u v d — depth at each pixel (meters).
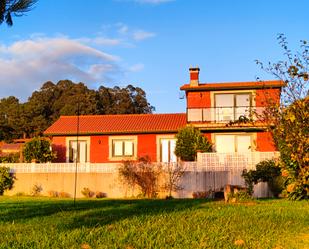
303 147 14.34
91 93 68.38
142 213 11.72
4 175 26.27
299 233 8.80
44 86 74.94
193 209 12.49
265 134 31.80
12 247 7.70
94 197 24.70
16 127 67.25
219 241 8.02
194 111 32.59
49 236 8.59
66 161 34.62
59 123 36.53
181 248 7.56
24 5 8.65
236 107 32.03
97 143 34.59
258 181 21.17
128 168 24.72
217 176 24.03
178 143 29.95
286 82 14.68
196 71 34.06
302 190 15.81
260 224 9.74
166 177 24.28
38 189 26.08
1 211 13.20
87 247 7.67
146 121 35.84
